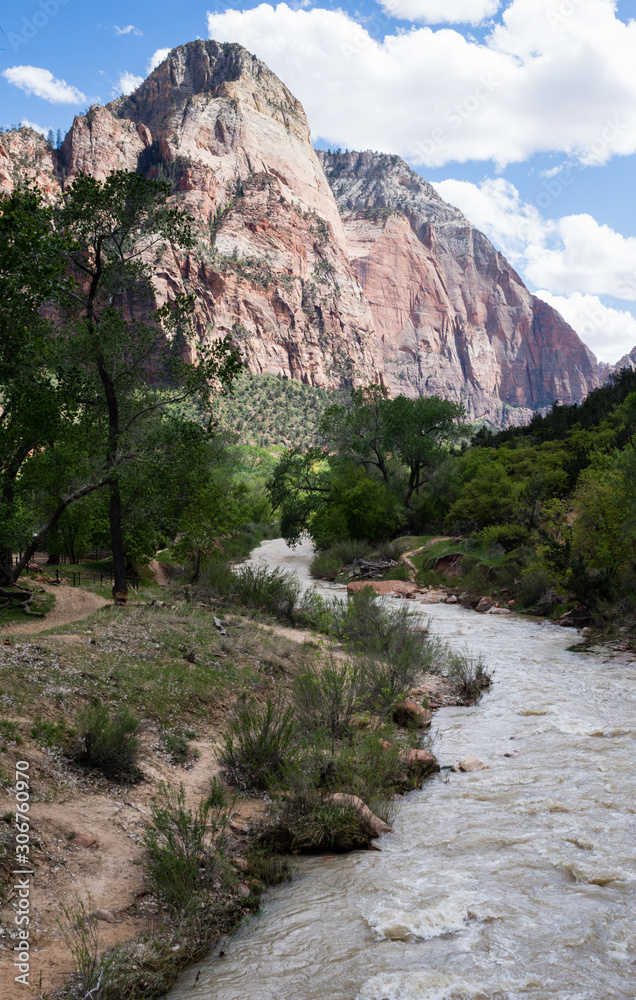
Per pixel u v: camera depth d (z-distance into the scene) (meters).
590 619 21.53
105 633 11.95
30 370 12.23
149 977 4.23
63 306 16.58
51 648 10.02
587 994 3.92
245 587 20.16
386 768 8.14
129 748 7.20
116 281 17.66
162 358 17.67
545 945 4.49
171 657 11.50
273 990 4.11
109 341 16.91
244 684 11.30
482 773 8.60
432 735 10.41
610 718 10.94
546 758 9.02
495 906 5.08
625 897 5.15
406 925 4.83
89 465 17.59
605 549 21.66
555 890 5.32
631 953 4.36
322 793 7.35
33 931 4.42
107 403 17.98
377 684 11.55
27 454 19.25
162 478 18.42
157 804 6.74
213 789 7.20
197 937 4.77
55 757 6.88
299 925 4.96
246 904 5.31
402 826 6.96
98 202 16.72
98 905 4.94
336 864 6.13
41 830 5.52
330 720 9.72
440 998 3.92
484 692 13.26
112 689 9.16
